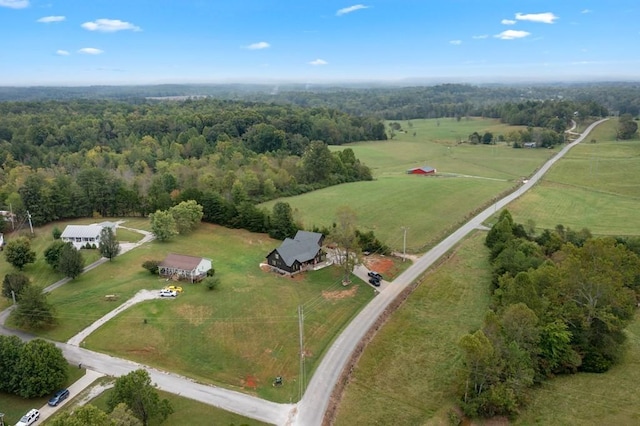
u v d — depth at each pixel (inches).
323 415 1646.2
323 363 1947.6
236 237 3580.2
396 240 3388.3
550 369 1809.8
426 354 2004.2
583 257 1991.9
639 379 1769.2
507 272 2378.2
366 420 1626.5
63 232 3415.4
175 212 3587.6
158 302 2453.2
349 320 2297.0
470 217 3964.1
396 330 2199.8
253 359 1985.7
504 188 4894.2
